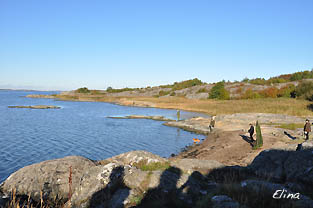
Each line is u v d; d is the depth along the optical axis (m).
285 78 113.50
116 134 28.73
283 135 21.91
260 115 35.69
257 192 6.01
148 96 119.25
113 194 7.38
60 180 9.12
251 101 63.72
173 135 28.53
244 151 17.91
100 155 19.81
